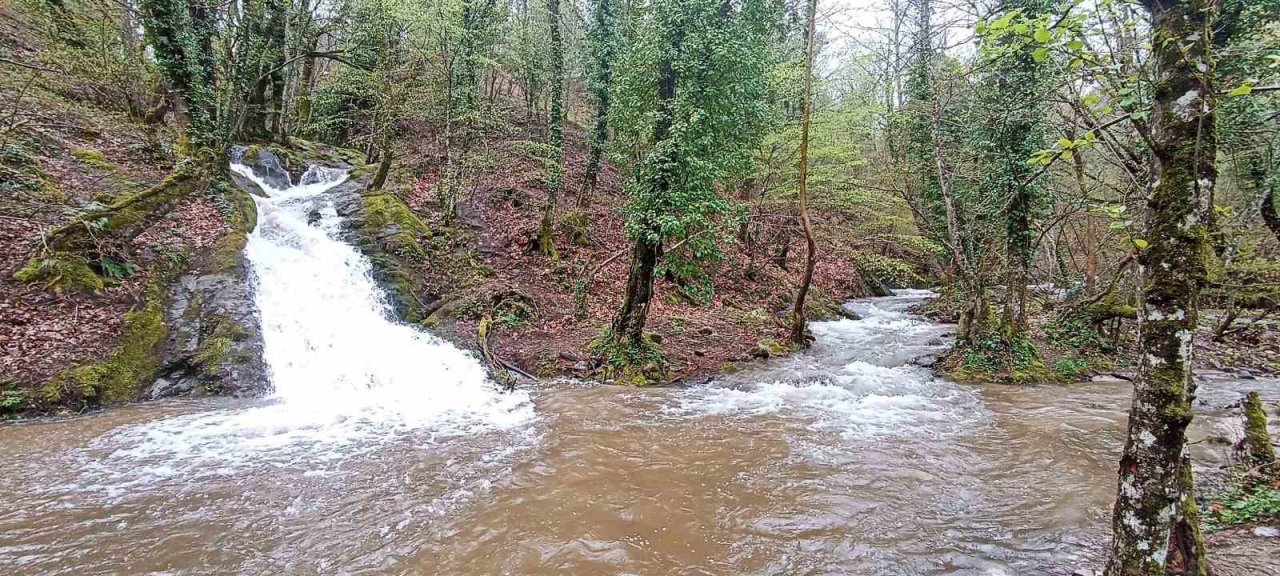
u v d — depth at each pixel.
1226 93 2.97
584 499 5.74
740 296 18.08
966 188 12.62
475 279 14.29
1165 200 2.95
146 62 16.50
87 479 6.06
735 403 9.51
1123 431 7.88
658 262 12.19
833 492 5.96
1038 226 11.15
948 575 4.43
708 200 11.24
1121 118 3.43
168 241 11.31
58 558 4.57
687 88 10.58
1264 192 5.41
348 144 24.77
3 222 10.01
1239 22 3.71
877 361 12.65
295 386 9.66
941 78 10.44
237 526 5.15
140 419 7.96
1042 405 9.27
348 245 14.06
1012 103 7.76
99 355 8.72
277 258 12.44
